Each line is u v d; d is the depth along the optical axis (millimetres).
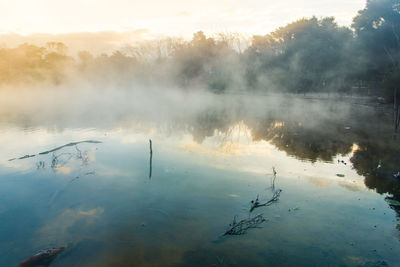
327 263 5121
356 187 8234
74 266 5207
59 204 7516
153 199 7707
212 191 8133
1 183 8828
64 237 6098
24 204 7523
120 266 5176
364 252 5422
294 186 8352
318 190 8055
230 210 7062
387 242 5723
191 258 5332
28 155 11609
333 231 6109
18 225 6559
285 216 6727
